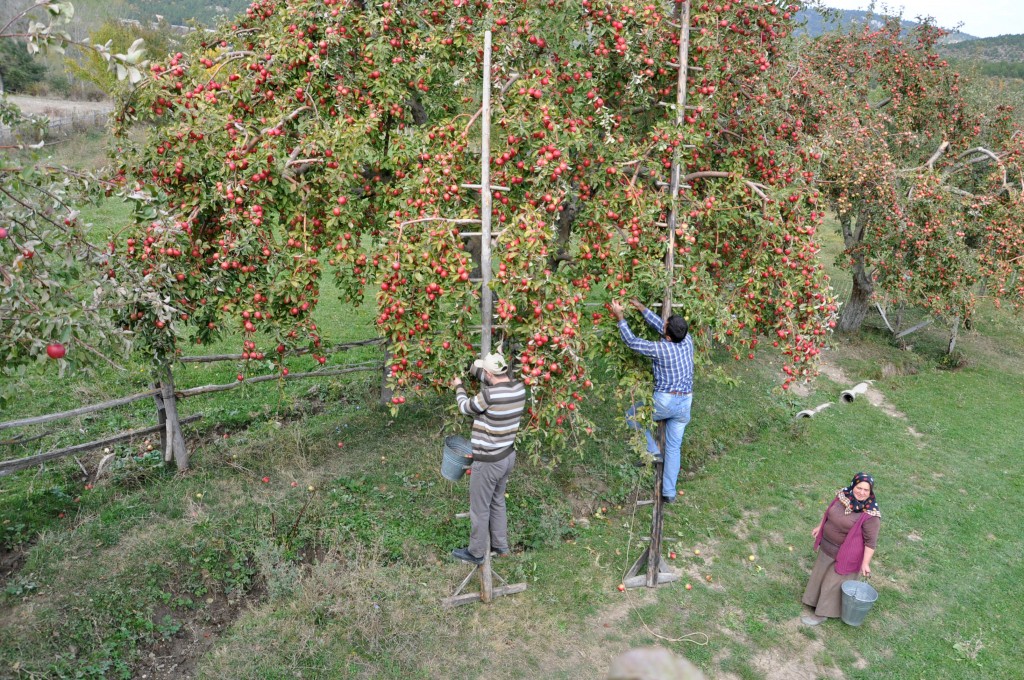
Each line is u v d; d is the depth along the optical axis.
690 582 6.26
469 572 6.08
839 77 12.28
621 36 5.64
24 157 4.37
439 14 6.32
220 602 5.62
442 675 5.01
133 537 6.01
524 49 5.88
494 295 5.67
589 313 6.37
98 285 4.48
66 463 7.06
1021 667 5.47
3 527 6.01
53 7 3.64
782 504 7.65
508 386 5.11
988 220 11.13
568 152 5.74
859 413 10.19
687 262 5.86
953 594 6.32
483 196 5.16
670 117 5.70
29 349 4.10
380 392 9.12
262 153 5.51
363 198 7.03
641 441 5.76
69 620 5.08
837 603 5.82
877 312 15.30
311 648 5.09
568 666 5.19
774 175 6.62
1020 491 8.28
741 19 6.42
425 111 7.69
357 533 6.40
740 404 9.84
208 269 5.84
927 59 12.66
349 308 12.77
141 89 5.91
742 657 5.41
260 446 7.62
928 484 8.29
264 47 6.27
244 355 5.86
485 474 5.27
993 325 15.11
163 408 7.05
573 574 6.23
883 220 11.13
